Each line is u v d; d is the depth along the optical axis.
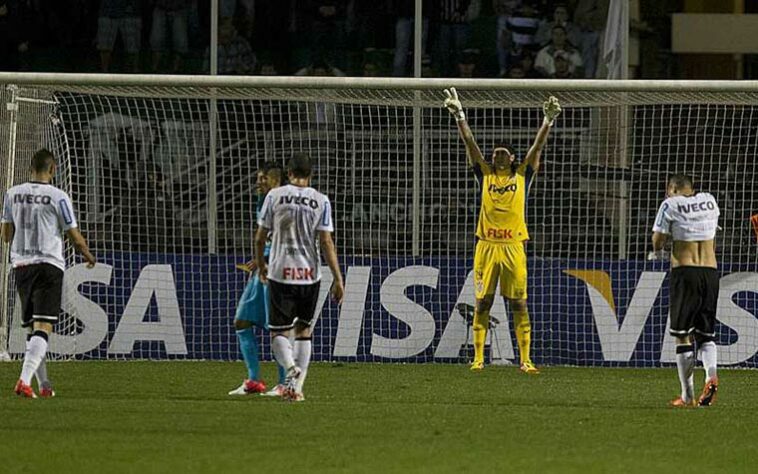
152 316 52.38
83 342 52.03
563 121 57.16
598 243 56.06
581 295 52.66
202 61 61.25
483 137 57.41
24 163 50.38
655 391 43.66
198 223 56.69
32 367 38.41
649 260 52.75
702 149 56.19
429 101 52.47
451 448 29.64
